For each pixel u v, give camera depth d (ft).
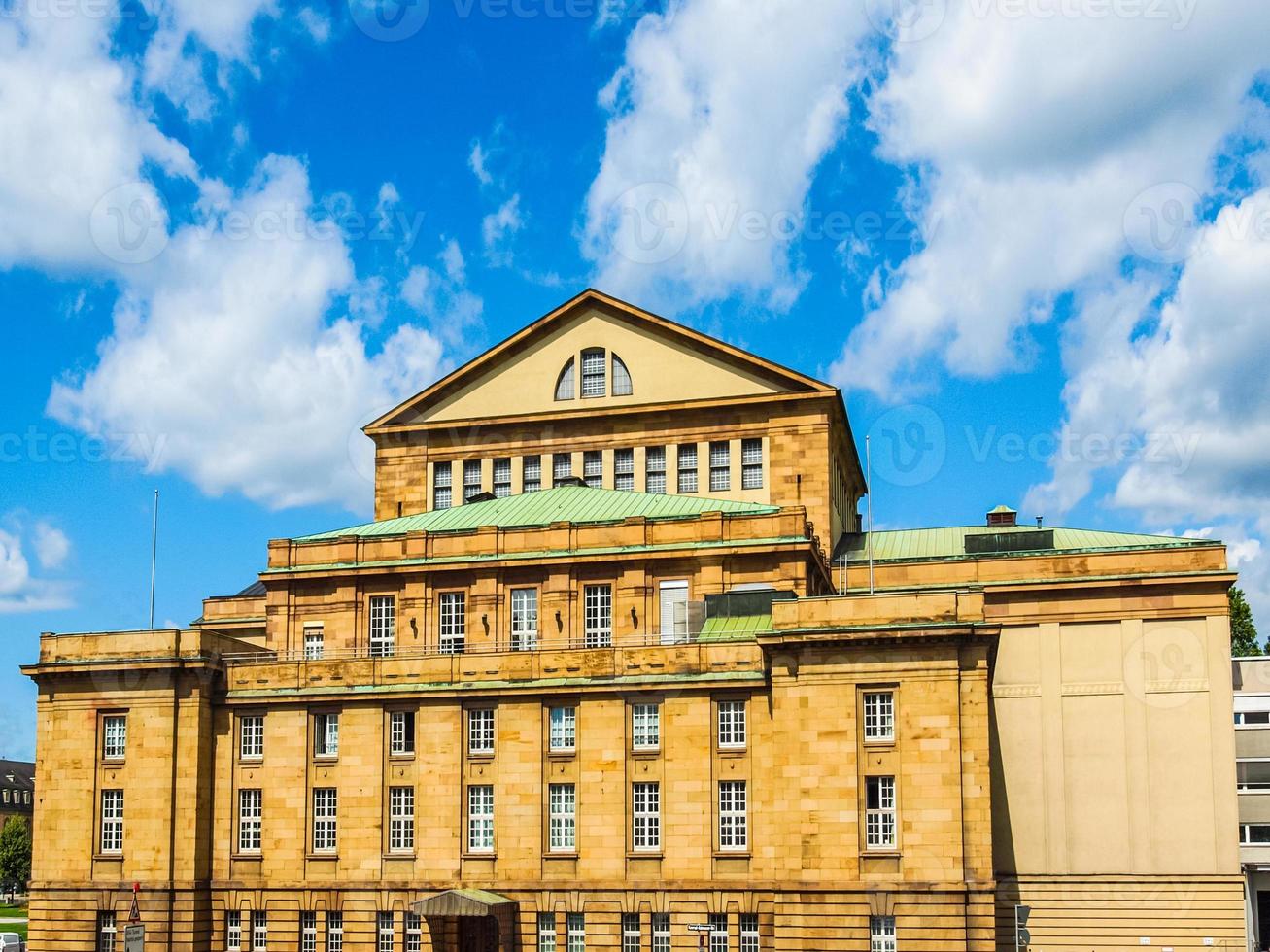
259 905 242.78
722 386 305.53
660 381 309.22
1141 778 261.44
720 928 221.66
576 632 254.06
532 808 233.55
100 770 250.57
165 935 240.73
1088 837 261.44
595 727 233.35
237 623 303.68
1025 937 181.88
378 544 265.75
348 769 242.99
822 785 214.69
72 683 254.27
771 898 220.23
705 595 249.34
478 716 240.32
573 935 228.84
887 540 312.29
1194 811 258.16
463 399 319.27
